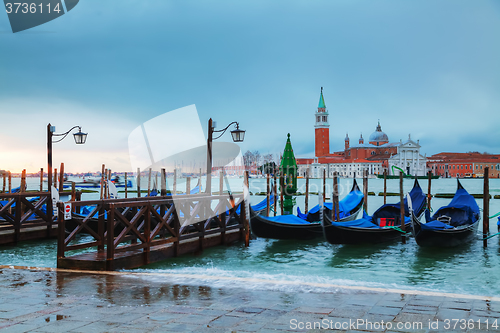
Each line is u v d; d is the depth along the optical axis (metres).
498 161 172.12
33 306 6.44
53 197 13.27
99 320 5.70
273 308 6.40
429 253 15.38
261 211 22.55
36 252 14.36
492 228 21.55
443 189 78.62
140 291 7.55
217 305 6.55
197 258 13.58
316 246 16.67
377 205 39.72
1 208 15.77
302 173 180.50
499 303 6.71
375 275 11.84
